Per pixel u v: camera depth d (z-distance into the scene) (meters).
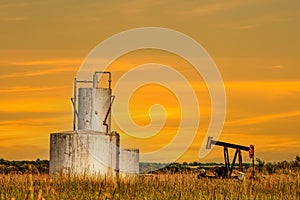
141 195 30.92
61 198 29.06
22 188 32.12
